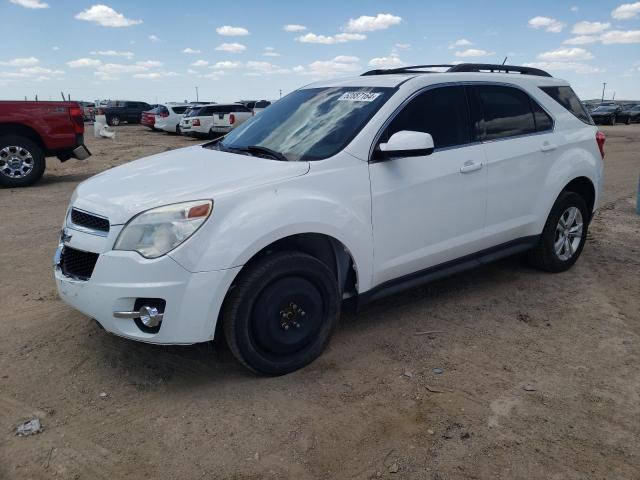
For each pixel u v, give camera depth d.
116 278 3.01
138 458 2.68
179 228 2.98
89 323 4.12
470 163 4.15
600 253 5.93
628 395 3.20
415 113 3.94
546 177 4.76
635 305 4.51
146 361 3.58
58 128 10.27
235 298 3.13
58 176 11.78
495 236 4.46
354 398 3.17
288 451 2.73
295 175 3.36
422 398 3.17
